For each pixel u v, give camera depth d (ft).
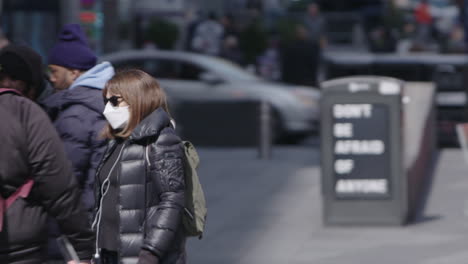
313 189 69.82
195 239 52.37
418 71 92.58
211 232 54.39
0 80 27.48
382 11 199.00
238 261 47.19
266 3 201.26
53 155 26.21
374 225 55.31
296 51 125.80
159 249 25.63
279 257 47.96
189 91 102.06
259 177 76.23
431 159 83.61
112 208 26.58
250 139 98.32
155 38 159.53
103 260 26.99
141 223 26.18
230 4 196.24
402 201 55.01
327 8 199.93
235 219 58.34
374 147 54.95
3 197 26.03
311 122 99.04
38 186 26.27
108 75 32.07
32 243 26.35
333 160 55.26
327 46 177.47
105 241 26.71
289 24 179.83
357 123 54.95
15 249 26.09
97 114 31.27
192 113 98.58
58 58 33.12
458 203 63.16
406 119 75.61
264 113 88.02
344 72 94.07
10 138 25.86
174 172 26.07
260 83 101.96
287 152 93.04
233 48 142.31
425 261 46.62
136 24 161.58
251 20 164.04
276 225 56.44
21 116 26.14
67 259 27.25
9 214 25.91
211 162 85.76
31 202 26.35
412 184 58.75
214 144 98.68
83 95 31.37
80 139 31.01
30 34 104.12
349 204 55.42
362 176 55.16
